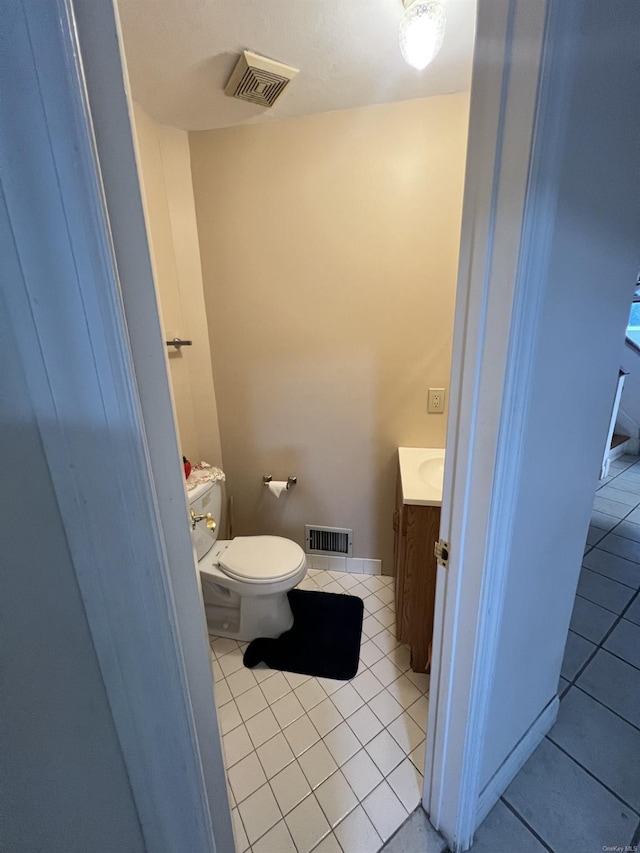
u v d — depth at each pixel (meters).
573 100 0.58
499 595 0.84
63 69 0.36
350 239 1.77
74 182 0.39
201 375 2.06
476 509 0.78
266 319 1.95
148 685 0.60
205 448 2.16
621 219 0.82
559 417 0.86
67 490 0.49
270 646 1.73
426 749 1.07
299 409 2.06
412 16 1.00
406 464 1.78
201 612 0.64
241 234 1.85
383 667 1.63
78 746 0.57
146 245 0.47
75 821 0.58
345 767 1.26
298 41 1.17
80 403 0.46
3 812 0.47
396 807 1.15
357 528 2.19
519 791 1.17
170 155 1.75
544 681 1.25
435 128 1.58
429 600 1.51
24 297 0.41
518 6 0.53
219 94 1.44
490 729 1.02
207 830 0.73
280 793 1.19
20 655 0.47
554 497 0.95
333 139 1.66
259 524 2.30
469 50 1.25
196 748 0.67
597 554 2.35
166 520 0.56
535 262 0.63
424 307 1.80
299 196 1.75
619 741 1.32
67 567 0.52
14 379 0.43
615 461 3.70
